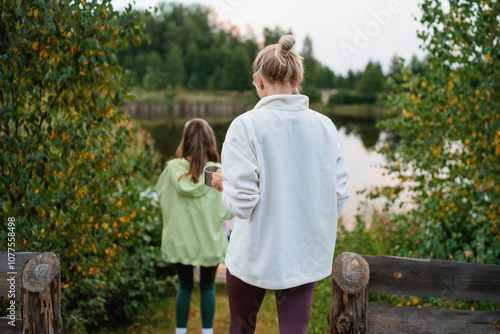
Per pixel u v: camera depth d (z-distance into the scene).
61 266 2.67
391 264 1.83
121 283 3.33
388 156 3.60
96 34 2.44
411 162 3.48
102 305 3.05
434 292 1.83
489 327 1.84
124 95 2.66
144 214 3.69
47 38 2.35
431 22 2.90
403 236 3.59
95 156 2.62
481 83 2.89
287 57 1.67
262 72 1.69
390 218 4.36
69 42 2.39
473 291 1.82
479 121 2.93
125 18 2.68
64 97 2.57
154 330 3.22
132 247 3.64
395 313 1.85
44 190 2.49
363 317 1.78
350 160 7.67
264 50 1.71
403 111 3.46
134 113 22.95
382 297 3.51
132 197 2.90
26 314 1.73
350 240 4.12
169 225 2.85
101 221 2.65
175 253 2.82
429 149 3.19
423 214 3.24
